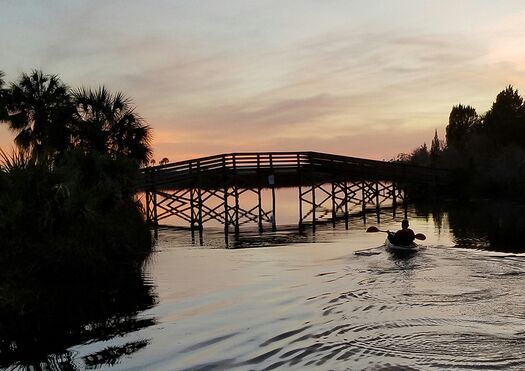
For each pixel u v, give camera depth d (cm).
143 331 974
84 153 1903
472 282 1283
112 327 1012
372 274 1447
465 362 730
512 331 870
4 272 1295
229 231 3491
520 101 6888
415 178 4756
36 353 868
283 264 1786
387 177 4538
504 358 743
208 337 914
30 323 1059
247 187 4159
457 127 8781
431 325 915
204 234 3300
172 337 926
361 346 817
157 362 796
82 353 861
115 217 2091
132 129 2689
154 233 3164
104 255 1694
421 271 1455
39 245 1372
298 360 770
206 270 1725
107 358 828
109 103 2669
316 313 1049
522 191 4750
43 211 1367
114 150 2602
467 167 5366
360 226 3341
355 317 997
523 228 2702
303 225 3681
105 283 1489
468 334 858
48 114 2703
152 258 2078
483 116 8044
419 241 2241
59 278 1410
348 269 1566
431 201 5059
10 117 2708
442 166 6369
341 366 735
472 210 4050
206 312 1109
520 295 1136
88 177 1839
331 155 4181
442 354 764
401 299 1123
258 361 775
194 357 809
